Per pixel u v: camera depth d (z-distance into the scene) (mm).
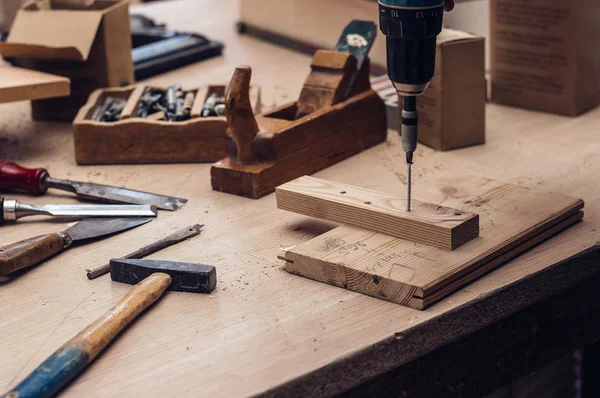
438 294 1236
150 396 1065
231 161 1697
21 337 1216
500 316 1294
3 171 1698
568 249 1395
